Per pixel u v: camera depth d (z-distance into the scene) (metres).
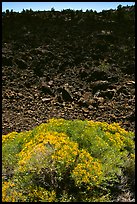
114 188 8.34
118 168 8.70
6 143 10.55
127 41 26.14
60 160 8.34
